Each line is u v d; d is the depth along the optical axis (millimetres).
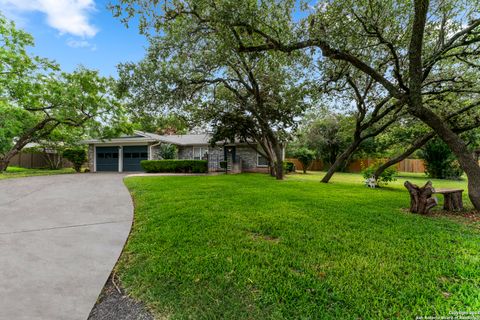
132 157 17438
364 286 2289
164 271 2629
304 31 5207
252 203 5562
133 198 6426
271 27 5227
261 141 14086
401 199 6707
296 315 1946
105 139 16516
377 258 2850
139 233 3801
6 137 13227
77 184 8898
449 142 5676
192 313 2008
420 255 2941
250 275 2506
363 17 5352
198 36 5965
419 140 8820
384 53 6699
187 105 10781
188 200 5840
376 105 9617
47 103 14383
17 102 13797
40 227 4082
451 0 5207
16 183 8812
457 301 2066
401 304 2043
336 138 21781
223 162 16703
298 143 23344
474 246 3242
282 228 3863
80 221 4438
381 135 13641
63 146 18312
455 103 7699
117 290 2387
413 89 5258
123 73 8477
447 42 5680
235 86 11992
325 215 4648
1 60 12750
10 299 2176
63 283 2463
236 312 2002
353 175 17672
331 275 2480
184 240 3404
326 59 6969
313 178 14258
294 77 9320
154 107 9344
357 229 3883
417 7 4598
